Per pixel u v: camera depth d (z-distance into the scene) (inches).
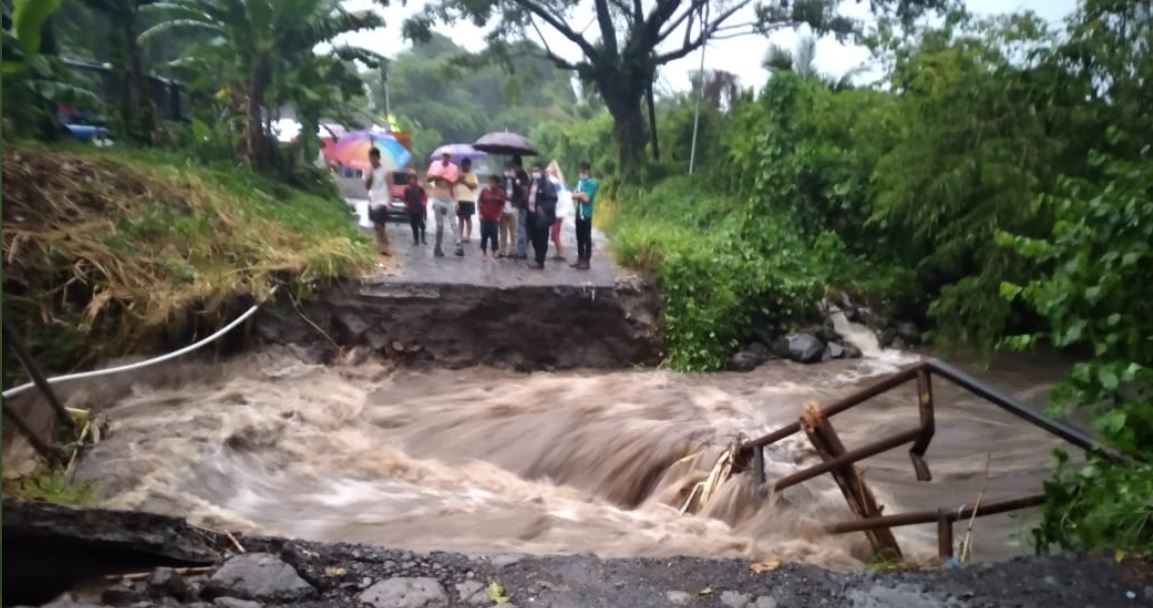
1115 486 173.2
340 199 771.4
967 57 586.6
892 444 231.3
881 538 251.1
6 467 314.8
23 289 414.0
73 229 454.6
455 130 1679.4
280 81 690.8
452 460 396.5
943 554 215.3
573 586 156.0
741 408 461.1
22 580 153.0
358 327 518.3
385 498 340.8
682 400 469.7
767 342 581.9
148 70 813.9
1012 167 530.0
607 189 984.9
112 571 155.9
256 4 642.2
